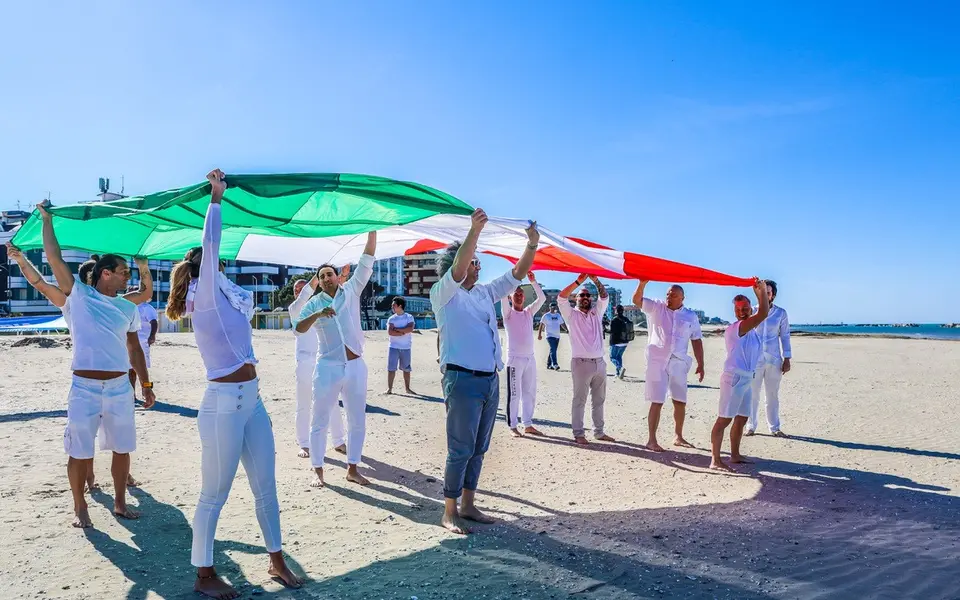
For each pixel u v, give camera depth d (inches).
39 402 475.2
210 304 155.7
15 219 3368.6
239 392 157.4
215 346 156.5
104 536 197.8
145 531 203.2
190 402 486.9
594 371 367.2
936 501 249.1
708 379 770.2
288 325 2906.0
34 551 183.8
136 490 250.5
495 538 200.8
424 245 336.2
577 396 367.2
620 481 281.0
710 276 310.2
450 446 212.1
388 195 202.1
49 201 207.0
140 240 252.2
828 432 408.8
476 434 213.9
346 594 156.3
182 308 170.7
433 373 791.1
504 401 557.0
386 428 403.5
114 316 210.2
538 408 513.7
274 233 271.7
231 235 280.4
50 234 206.8
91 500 236.1
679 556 183.9
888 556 183.9
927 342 1985.7
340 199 205.2
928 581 164.1
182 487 255.6
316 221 225.6
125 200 205.9
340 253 338.0
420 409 486.6
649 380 350.3
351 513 228.1
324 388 265.1
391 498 249.3
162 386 581.6
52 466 284.5
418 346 1368.1
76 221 224.7
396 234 298.5
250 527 209.2
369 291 3703.3
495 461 319.9
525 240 286.5
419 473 292.4
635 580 165.2
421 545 194.1
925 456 335.0
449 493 211.5
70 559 178.4
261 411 163.8
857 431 411.2
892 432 406.6
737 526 214.5
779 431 398.3
